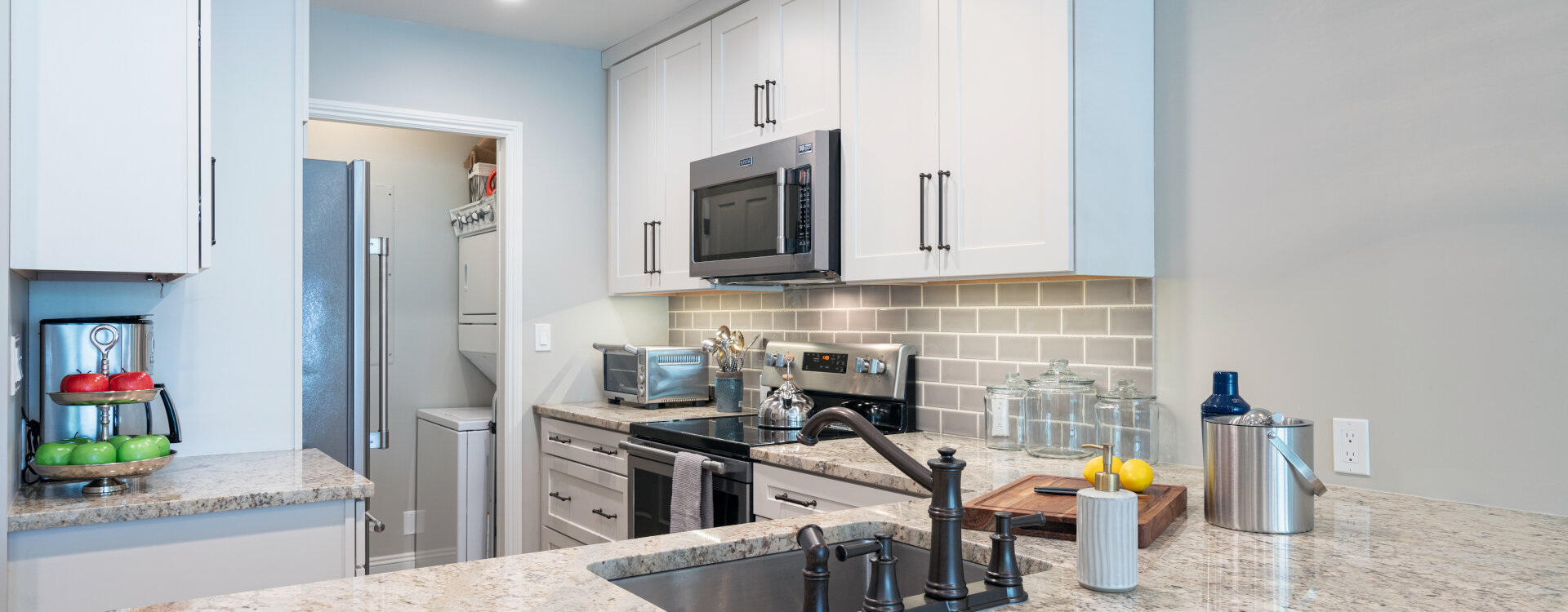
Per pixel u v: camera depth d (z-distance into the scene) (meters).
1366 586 1.13
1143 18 2.23
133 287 2.29
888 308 2.98
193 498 1.90
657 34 3.45
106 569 1.82
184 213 2.00
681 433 2.75
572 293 3.74
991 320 2.62
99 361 2.09
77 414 2.11
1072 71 2.05
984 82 2.23
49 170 1.86
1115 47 2.15
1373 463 1.82
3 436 1.72
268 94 2.48
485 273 4.03
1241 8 2.06
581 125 3.78
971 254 2.25
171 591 1.88
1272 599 1.07
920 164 2.39
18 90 1.83
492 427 3.80
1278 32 1.99
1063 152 2.04
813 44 2.75
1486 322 1.66
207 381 2.38
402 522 4.26
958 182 2.29
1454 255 1.70
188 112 2.00
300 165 2.52
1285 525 1.43
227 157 2.42
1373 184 1.82
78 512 1.77
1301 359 1.94
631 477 2.96
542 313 3.66
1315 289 1.91
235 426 2.43
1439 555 1.29
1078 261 2.04
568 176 3.74
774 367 3.32
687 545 1.31
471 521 3.76
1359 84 1.85
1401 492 1.78
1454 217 1.70
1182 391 2.16
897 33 2.47
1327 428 1.89
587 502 3.32
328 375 2.63
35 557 1.75
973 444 2.52
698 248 3.13
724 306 3.75
